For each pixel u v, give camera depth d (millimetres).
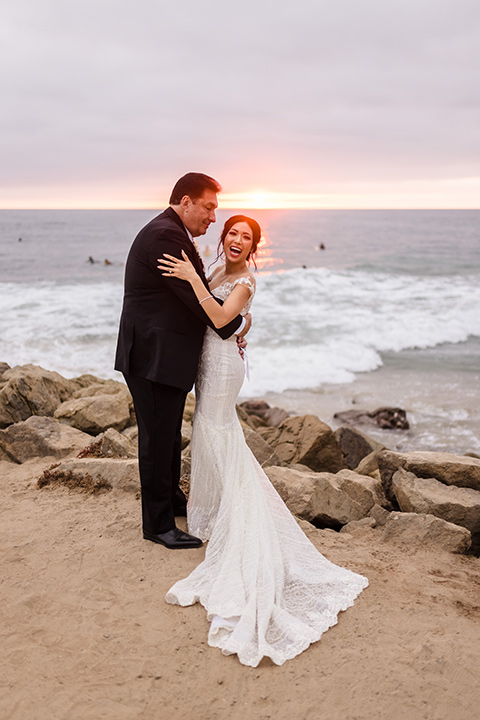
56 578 3258
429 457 4898
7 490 4574
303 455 7305
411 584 3271
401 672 2539
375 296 24562
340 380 13297
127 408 6402
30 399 6547
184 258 3262
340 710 2342
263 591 3002
